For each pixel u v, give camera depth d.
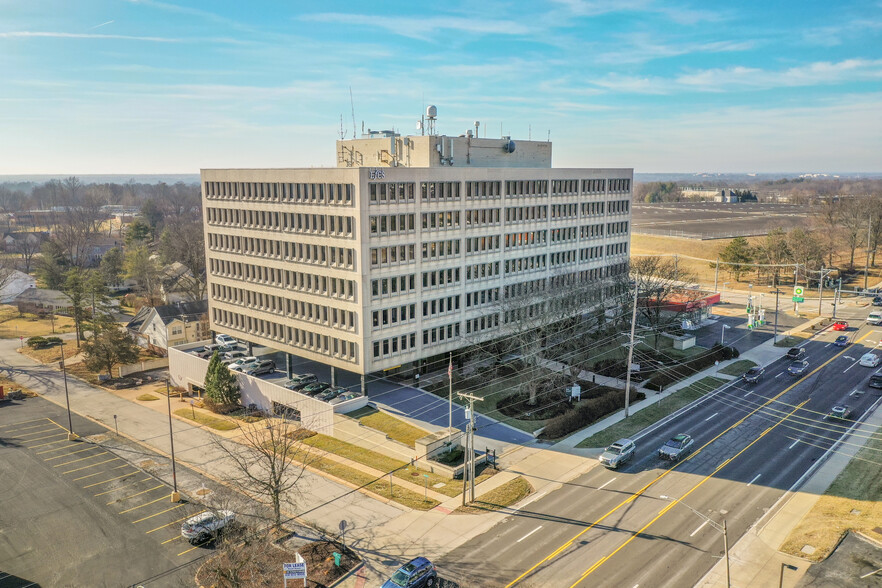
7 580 40.25
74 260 172.50
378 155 85.69
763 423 65.06
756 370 79.62
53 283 146.00
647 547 42.28
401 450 58.19
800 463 55.28
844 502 47.97
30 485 54.03
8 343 108.19
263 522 45.69
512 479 52.97
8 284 141.25
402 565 39.75
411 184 71.75
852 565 39.72
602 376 80.50
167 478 55.16
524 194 86.25
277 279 78.94
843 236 164.62
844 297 132.50
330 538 44.38
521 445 60.09
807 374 82.06
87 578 40.31
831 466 54.53
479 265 81.38
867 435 61.47
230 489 47.41
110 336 86.56
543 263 91.19
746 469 54.22
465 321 80.75
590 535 43.91
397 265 71.56
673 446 57.06
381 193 68.88
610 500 49.00
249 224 81.62
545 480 52.78
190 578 40.16
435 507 48.66
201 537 44.38
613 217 102.88
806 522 45.12
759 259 155.88
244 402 75.25
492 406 69.62
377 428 62.91
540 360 72.12
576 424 64.06
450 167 76.50
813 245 148.50
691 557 41.00
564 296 80.06
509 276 85.88
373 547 43.12
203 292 123.50
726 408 69.69
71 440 64.25
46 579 40.31
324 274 72.44
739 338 100.75
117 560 42.31
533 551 42.03
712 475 53.16
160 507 49.81
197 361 79.94
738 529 44.38
